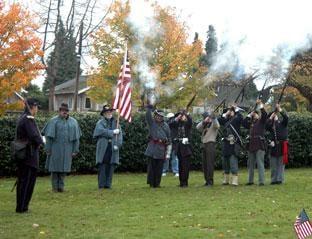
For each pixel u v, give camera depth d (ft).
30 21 61.87
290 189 40.88
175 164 53.11
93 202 34.91
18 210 31.14
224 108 46.11
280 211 31.09
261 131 44.11
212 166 44.11
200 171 59.16
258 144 43.75
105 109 43.11
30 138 30.96
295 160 64.64
